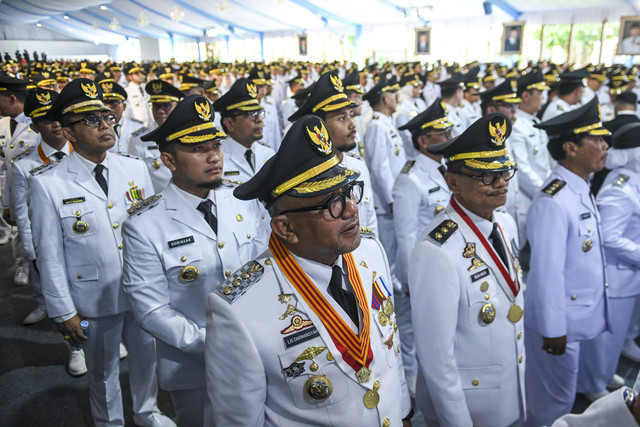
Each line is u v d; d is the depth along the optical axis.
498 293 1.78
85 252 2.44
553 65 13.10
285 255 1.34
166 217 2.00
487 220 1.79
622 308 2.73
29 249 3.42
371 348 1.35
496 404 1.82
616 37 17.80
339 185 1.15
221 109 2.94
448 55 22.44
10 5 23.38
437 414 1.79
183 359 2.02
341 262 1.38
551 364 2.45
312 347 1.28
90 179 2.50
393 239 4.46
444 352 1.72
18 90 4.27
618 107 5.31
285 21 26.81
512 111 4.46
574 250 2.29
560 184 2.27
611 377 2.90
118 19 30.47
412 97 7.93
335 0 21.38
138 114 8.64
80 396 3.06
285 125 7.73
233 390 1.26
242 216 2.17
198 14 27.16
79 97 2.38
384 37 24.66
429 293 1.72
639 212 2.64
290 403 1.30
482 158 1.65
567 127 2.22
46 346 3.62
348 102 2.62
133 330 2.57
